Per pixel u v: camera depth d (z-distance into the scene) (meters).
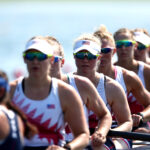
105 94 22.05
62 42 136.88
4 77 14.54
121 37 27.44
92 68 21.62
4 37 145.88
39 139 16.52
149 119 25.19
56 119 16.62
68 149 16.09
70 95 16.53
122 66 28.19
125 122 21.98
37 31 162.12
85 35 21.98
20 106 16.52
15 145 14.25
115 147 21.75
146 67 27.98
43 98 16.42
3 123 14.17
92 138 19.03
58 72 20.48
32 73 16.23
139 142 25.42
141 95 25.44
